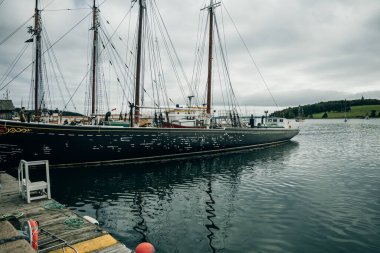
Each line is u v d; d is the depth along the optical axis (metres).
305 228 10.13
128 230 9.94
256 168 22.70
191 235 9.54
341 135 64.12
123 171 20.50
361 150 35.16
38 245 6.32
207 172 20.88
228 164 24.59
